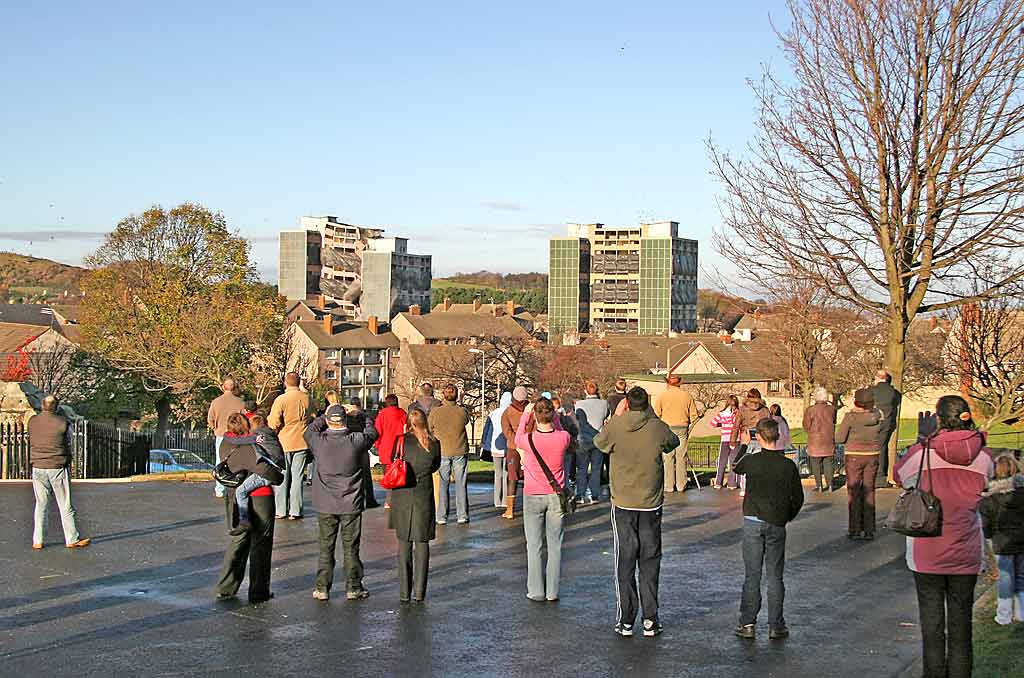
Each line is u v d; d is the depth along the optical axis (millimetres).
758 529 8789
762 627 9258
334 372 107500
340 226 196125
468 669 7938
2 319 94125
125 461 24781
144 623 9289
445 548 13062
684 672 7883
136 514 15562
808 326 39906
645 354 82625
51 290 173500
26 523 14750
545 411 10062
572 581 11086
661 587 10875
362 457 10281
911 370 38250
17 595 10391
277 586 10797
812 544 13234
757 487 8742
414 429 10180
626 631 8867
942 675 7297
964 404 7363
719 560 12281
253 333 53844
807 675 7816
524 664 8078
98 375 54781
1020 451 12203
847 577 11312
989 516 9164
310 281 190500
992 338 18828
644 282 164125
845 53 17281
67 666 8000
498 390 60156
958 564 7188
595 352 73500
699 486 19328
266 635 8883
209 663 8078
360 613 9664
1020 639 8625
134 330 53781
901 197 17594
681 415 18344
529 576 10219
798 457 21453
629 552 8867
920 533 7133
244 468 10008
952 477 7242
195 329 52531
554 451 10094
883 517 15422
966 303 17844
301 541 13312
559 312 170000
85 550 12742
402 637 8844
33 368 53531
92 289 54750
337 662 8109
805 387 43250
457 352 76375
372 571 11594
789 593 10578
